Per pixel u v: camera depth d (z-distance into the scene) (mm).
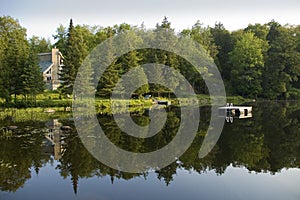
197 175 11867
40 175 11578
